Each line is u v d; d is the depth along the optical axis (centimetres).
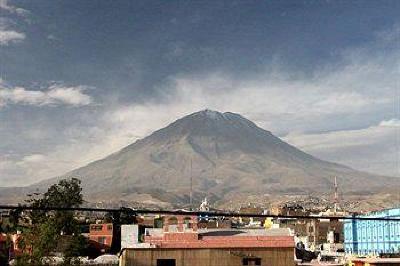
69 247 9362
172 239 6969
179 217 7200
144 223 13725
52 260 7719
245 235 7194
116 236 12588
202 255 6869
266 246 6912
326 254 11688
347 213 16550
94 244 12375
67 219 10875
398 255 10119
